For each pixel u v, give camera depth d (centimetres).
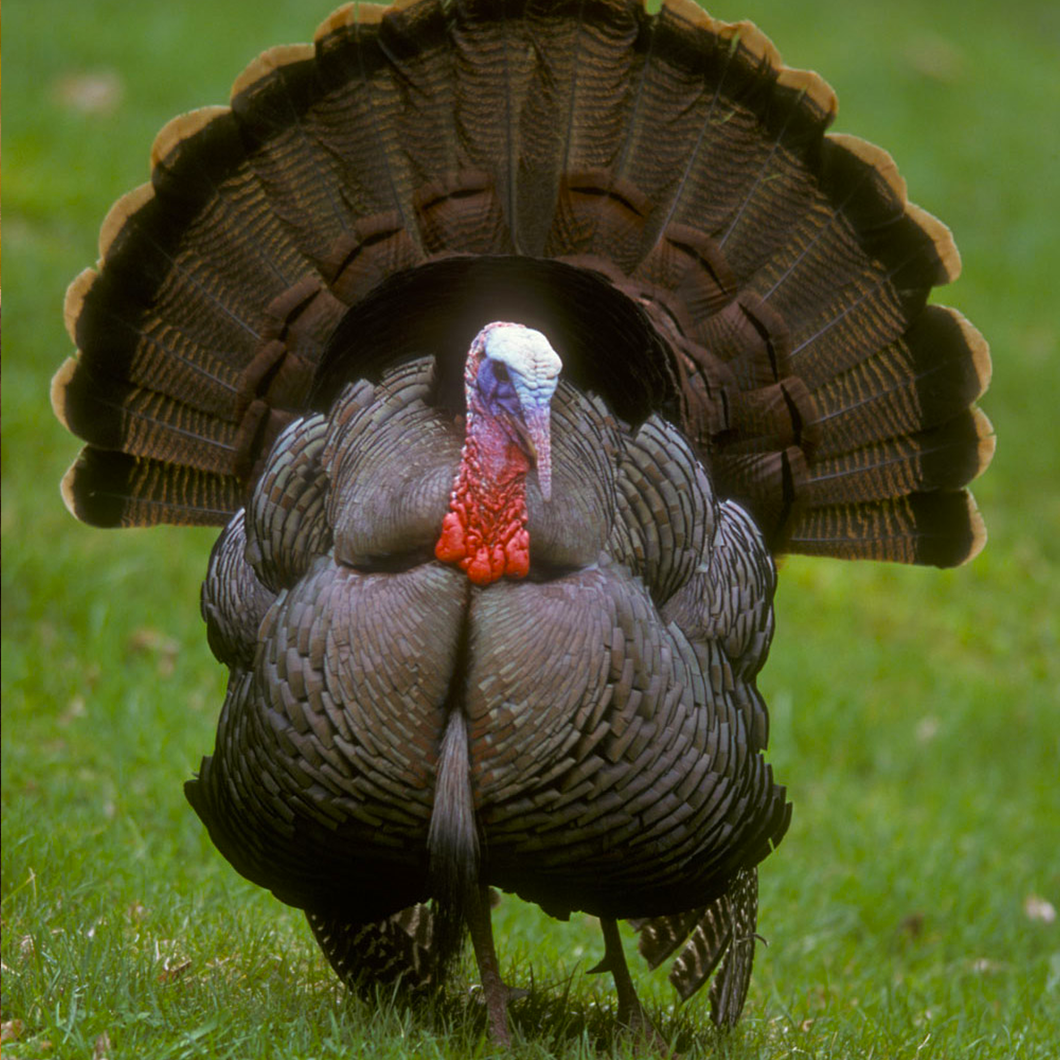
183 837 1764
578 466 1207
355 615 1145
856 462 1448
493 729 1145
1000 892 2002
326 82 1392
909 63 5225
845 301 1436
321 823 1180
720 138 1430
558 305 1255
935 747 2448
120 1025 1195
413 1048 1205
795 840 2091
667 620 1223
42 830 1664
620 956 1361
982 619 2925
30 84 4109
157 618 2320
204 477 1419
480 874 1215
